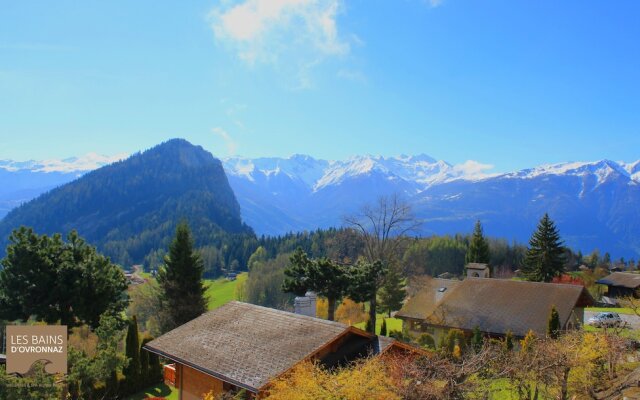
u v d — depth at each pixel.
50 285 33.91
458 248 94.50
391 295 57.84
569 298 36.50
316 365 15.62
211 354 19.50
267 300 75.44
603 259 108.00
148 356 29.08
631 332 26.92
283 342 18.83
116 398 26.19
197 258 41.75
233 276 129.25
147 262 169.38
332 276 35.75
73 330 31.91
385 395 12.94
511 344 29.84
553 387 17.22
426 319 39.16
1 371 14.55
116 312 38.34
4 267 33.94
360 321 53.62
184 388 21.95
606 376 19.88
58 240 37.62
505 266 95.81
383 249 47.66
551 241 66.19
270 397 14.62
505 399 17.09
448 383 12.98
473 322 36.84
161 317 40.84
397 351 19.45
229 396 17.20
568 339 18.91
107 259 38.72
